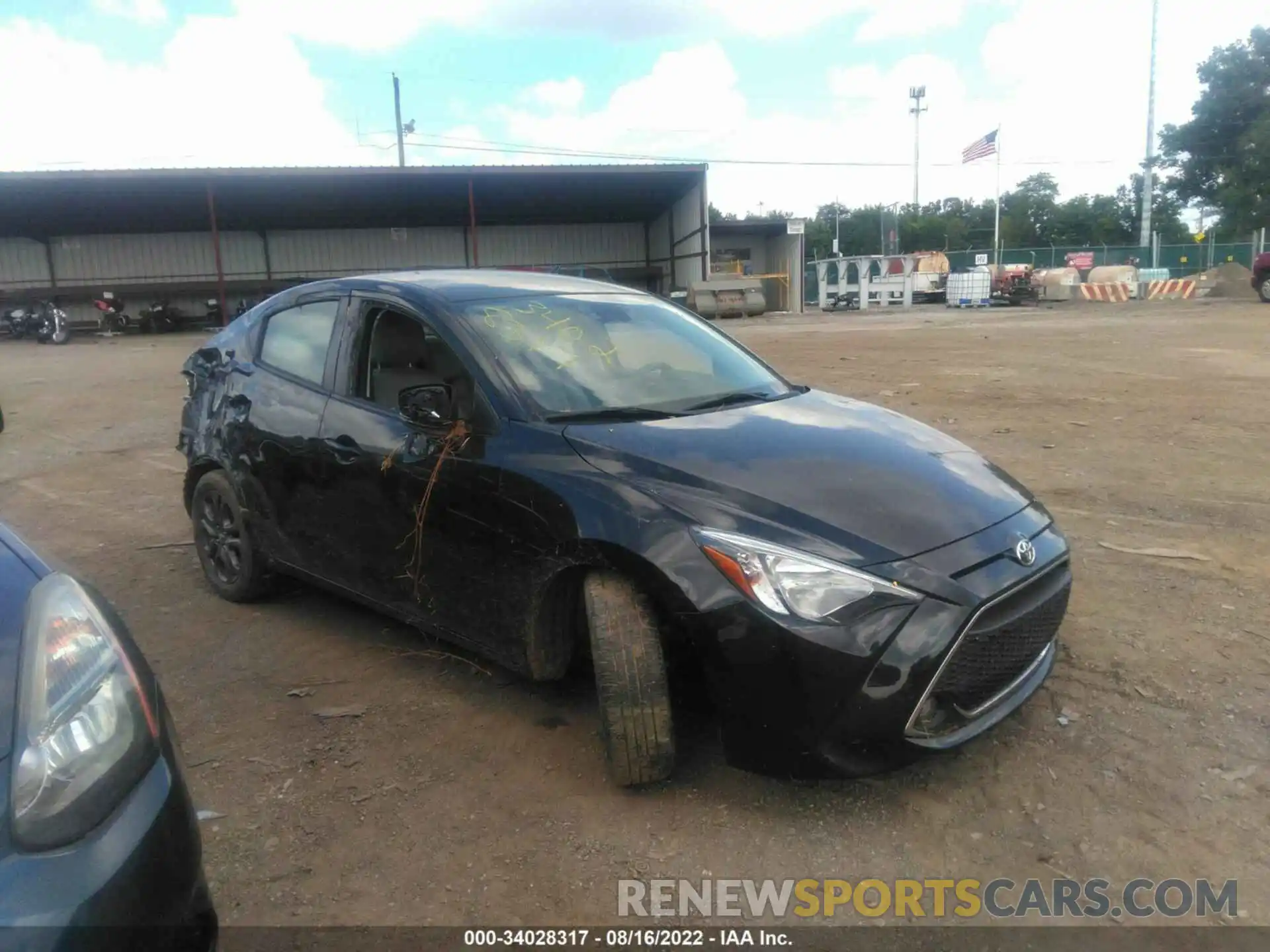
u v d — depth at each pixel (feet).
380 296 13.06
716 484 9.64
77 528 20.42
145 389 45.03
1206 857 8.66
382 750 10.84
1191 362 41.83
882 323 83.97
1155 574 15.46
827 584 8.76
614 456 10.11
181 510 21.72
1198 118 162.61
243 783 10.21
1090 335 58.18
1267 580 14.96
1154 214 204.95
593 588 9.62
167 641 14.10
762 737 8.99
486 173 103.86
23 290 107.76
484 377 11.29
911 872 8.63
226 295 114.01
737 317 105.91
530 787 10.02
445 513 11.12
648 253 129.59
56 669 5.83
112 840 5.52
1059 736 10.68
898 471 10.38
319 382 13.46
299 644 13.85
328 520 12.98
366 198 108.47
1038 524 10.55
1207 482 20.88
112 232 111.14
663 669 9.38
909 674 8.68
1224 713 11.00
